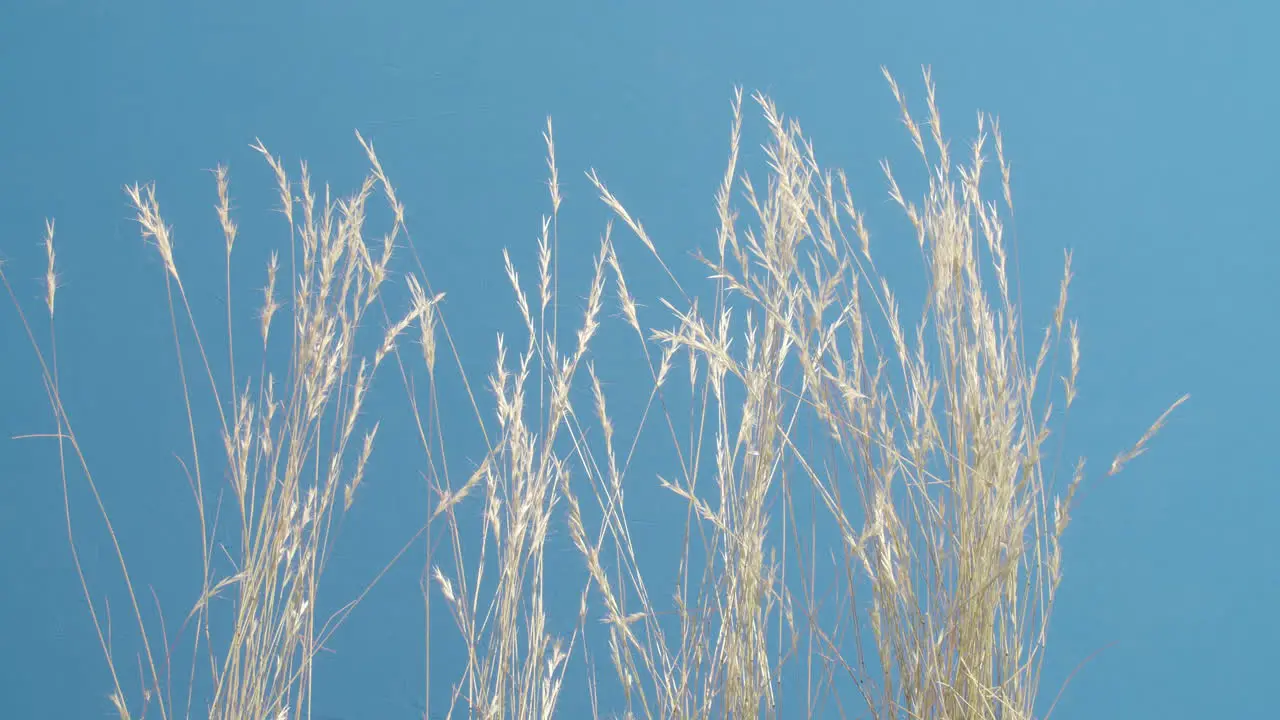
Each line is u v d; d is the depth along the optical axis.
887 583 1.40
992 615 1.35
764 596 1.46
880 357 1.61
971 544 1.35
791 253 1.43
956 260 1.42
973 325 1.40
